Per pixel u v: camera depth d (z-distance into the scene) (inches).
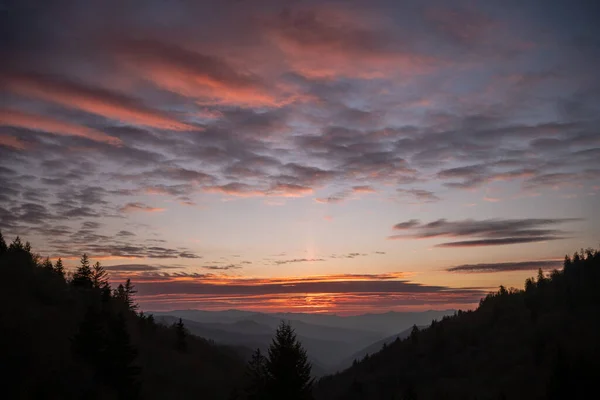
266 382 1084.5
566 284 7322.8
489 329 7313.0
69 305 2421.3
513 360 5679.1
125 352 1800.0
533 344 5841.5
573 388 3649.1
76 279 3046.3
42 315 2063.2
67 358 1721.2
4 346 1647.4
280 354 1081.4
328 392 6963.6
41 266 3046.3
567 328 5821.9
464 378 5777.6
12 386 1475.1
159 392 2137.1
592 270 7165.4
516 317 7263.8
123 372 1763.0
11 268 2518.5
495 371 5605.3
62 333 1951.3
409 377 6373.0
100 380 1701.5
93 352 1788.9
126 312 3250.5
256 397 1095.0
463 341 7155.5
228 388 2600.9
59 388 1540.4
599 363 4197.8
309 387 1083.3
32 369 1584.6
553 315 6451.8
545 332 5964.6
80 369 1680.6
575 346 5137.8
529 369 5187.0
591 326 5629.9
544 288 7805.1
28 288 2406.5
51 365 1640.0
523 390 4751.5
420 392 5644.7
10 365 1562.5
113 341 1793.8
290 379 1053.8
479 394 5054.1
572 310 6427.2
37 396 1456.7
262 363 1189.1
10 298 2139.5
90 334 1807.3
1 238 2999.5
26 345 1700.3
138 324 3245.6
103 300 2684.5
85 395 1556.3
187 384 2439.7
